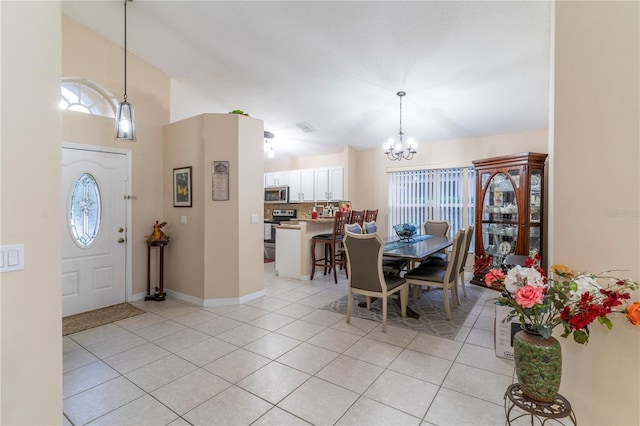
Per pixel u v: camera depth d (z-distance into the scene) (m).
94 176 3.62
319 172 6.74
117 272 3.84
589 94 1.56
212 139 3.77
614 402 1.51
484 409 1.87
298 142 6.31
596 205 1.54
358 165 6.52
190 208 3.89
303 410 1.87
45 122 1.37
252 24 3.12
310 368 2.35
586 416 1.58
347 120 5.10
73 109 3.52
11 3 1.28
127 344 2.75
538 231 4.34
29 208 1.32
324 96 4.37
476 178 4.80
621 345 1.48
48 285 1.37
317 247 5.45
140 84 3.98
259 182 4.09
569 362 1.63
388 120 4.96
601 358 1.54
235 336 2.92
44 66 1.37
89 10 3.21
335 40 3.16
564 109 1.63
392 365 2.39
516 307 1.43
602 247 1.52
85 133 3.54
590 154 1.56
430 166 5.63
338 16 2.85
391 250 3.56
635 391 1.45
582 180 1.58
